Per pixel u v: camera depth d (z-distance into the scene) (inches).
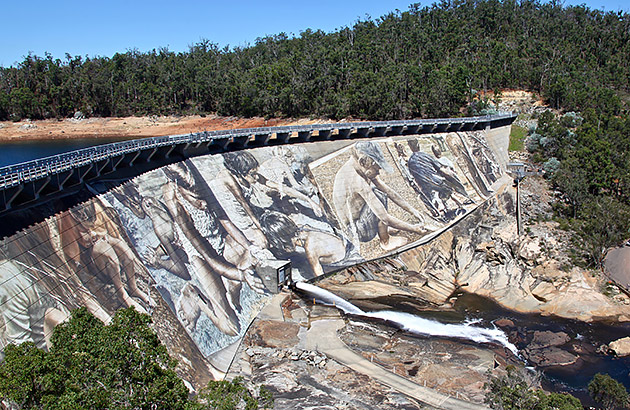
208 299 2300.7
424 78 5615.2
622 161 4042.8
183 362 1913.1
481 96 5831.7
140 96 7416.3
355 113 5620.1
